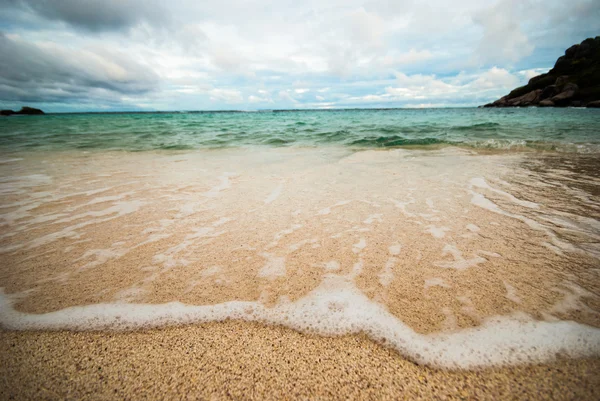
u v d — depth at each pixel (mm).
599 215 2844
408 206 3234
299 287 1847
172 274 2006
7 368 1311
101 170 5398
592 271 1919
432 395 1175
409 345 1403
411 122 18625
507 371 1260
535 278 1859
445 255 2174
